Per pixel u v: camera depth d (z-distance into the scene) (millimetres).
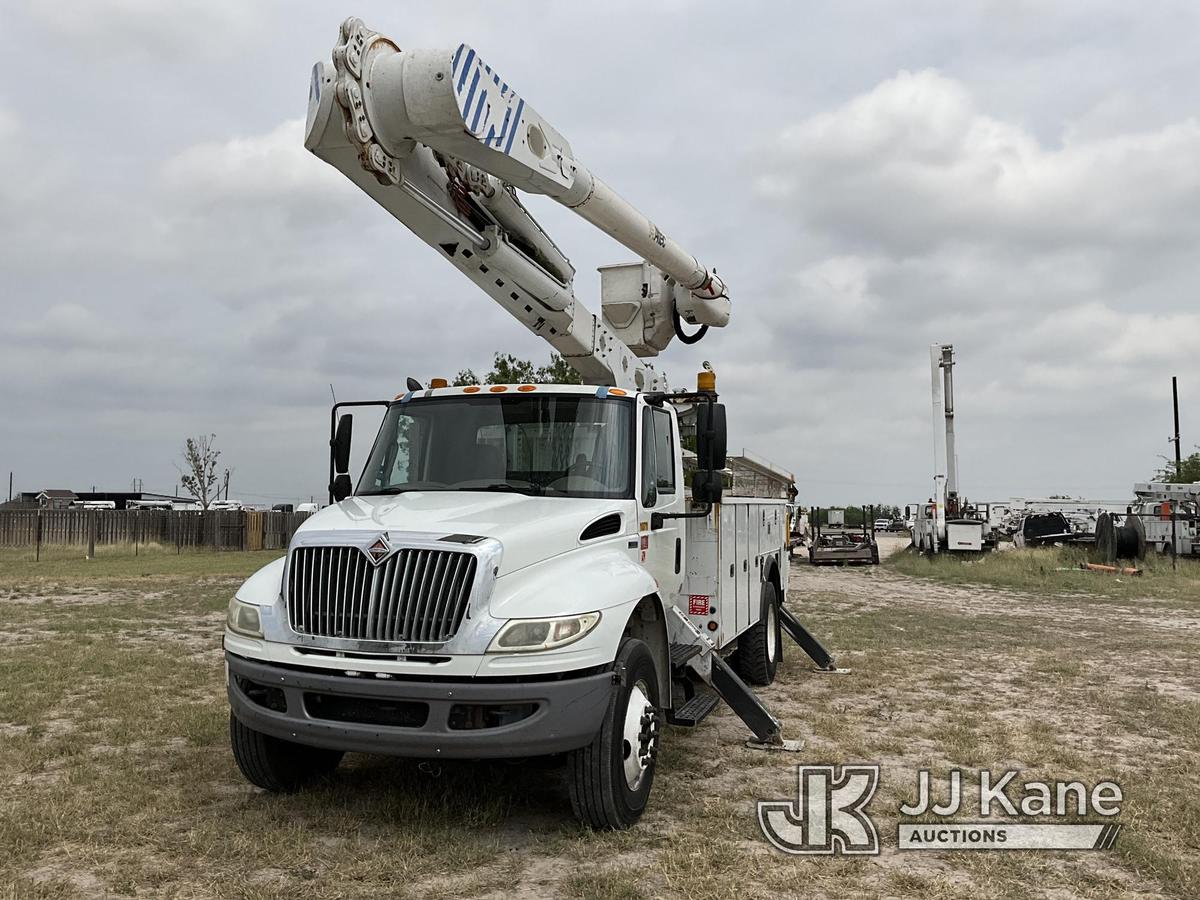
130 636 11570
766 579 9070
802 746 6445
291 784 5254
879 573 25719
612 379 8195
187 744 6363
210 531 34531
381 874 4086
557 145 6094
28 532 32875
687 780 5691
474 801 5062
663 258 7891
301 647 4555
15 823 4621
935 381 28453
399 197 5684
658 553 6047
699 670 6438
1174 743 6688
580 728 4387
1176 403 51875
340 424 6383
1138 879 4211
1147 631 13258
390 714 4438
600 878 4020
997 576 22562
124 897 3832
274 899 3811
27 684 8312
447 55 4957
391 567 4457
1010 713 7637
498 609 4375
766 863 4320
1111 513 26859
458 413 5926
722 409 5766
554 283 6973
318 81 5125
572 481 5527
